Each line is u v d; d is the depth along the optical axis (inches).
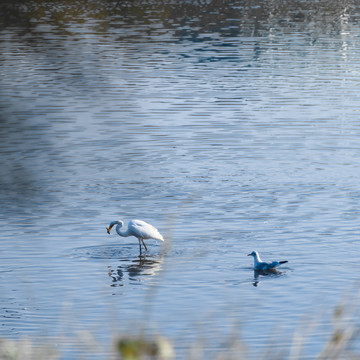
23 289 673.0
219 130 1259.8
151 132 1240.8
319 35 2266.2
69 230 832.9
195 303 636.1
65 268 727.7
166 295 657.0
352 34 2284.7
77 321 592.4
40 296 656.4
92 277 703.1
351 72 1718.8
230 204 914.7
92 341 253.6
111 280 694.5
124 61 1790.1
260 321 588.4
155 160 1101.7
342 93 1518.2
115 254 767.7
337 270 706.8
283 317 597.9
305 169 1059.3
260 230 824.3
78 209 896.9
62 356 512.4
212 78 1656.0
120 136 1203.2
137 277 701.9
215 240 797.9
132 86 1542.8
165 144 1179.9
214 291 665.0
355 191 957.8
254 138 1214.3
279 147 1167.0
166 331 561.9
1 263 739.4
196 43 2107.5
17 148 1055.0
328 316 585.6
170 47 2027.6
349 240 788.6
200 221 856.9
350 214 871.1
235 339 237.5
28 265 733.9
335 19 2628.0
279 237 802.8
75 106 1300.4
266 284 676.1
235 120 1321.4
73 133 1181.7
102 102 1363.2
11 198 900.6
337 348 212.8
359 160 1099.9
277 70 1748.3
